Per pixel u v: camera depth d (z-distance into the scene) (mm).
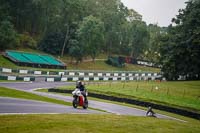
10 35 100750
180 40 85250
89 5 147625
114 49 161875
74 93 30938
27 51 108625
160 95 55469
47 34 120062
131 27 162625
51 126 16250
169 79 92250
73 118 19531
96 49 120875
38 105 27812
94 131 16281
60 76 84438
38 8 120062
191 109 47406
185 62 84500
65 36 121375
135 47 166250
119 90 57875
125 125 18859
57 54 119438
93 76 91312
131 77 102812
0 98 28828
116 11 158875
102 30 120188
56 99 39781
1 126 15172
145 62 155875
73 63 116812
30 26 125250
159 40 94688
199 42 78875
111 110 38094
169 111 46688
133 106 47438
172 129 19859
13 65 87500
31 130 14969
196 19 86125
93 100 49062
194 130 21078
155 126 19984
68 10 122938
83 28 115000
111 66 133000
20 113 20391
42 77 77688
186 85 74500
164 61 87062
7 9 113062
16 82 67500
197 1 90375
